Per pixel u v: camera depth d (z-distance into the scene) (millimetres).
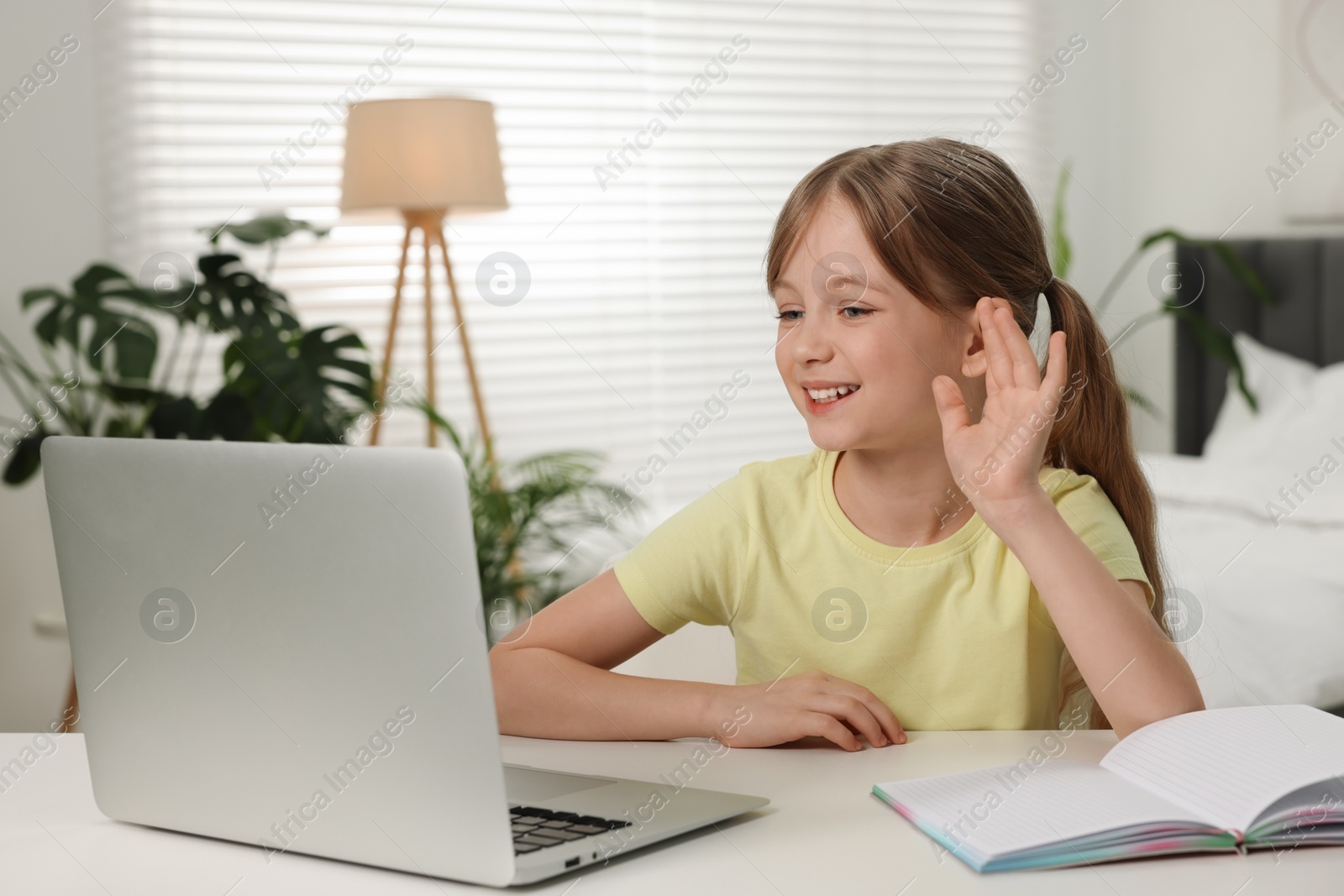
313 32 2854
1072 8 3502
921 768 795
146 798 680
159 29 2725
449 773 568
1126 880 583
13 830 698
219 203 2795
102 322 2363
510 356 3061
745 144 3260
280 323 2490
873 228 940
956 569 1024
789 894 565
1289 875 588
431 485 546
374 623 572
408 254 2945
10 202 2588
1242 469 2551
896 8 3367
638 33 3131
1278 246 3066
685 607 1077
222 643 623
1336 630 1685
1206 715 743
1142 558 1091
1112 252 3547
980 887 572
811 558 1060
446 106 2619
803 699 873
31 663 2605
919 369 960
